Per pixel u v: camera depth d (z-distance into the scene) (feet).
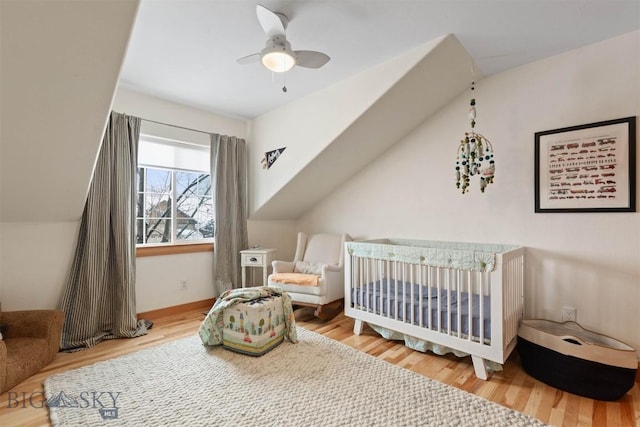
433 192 9.80
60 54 4.47
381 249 8.16
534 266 7.76
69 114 5.48
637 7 5.73
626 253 6.54
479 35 6.77
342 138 9.37
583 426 4.91
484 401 5.53
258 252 11.41
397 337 8.15
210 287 11.42
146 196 10.20
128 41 4.64
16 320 6.91
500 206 8.37
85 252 8.29
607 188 6.72
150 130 9.83
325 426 4.88
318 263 11.57
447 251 6.86
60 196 7.35
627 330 6.52
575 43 7.02
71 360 7.19
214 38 6.77
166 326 9.43
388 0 5.64
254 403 5.47
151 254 9.85
